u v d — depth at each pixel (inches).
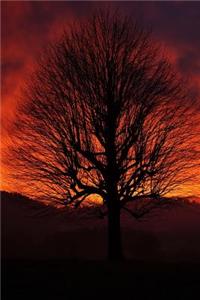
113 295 777.6
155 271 978.1
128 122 1291.8
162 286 831.1
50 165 1310.3
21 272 968.3
